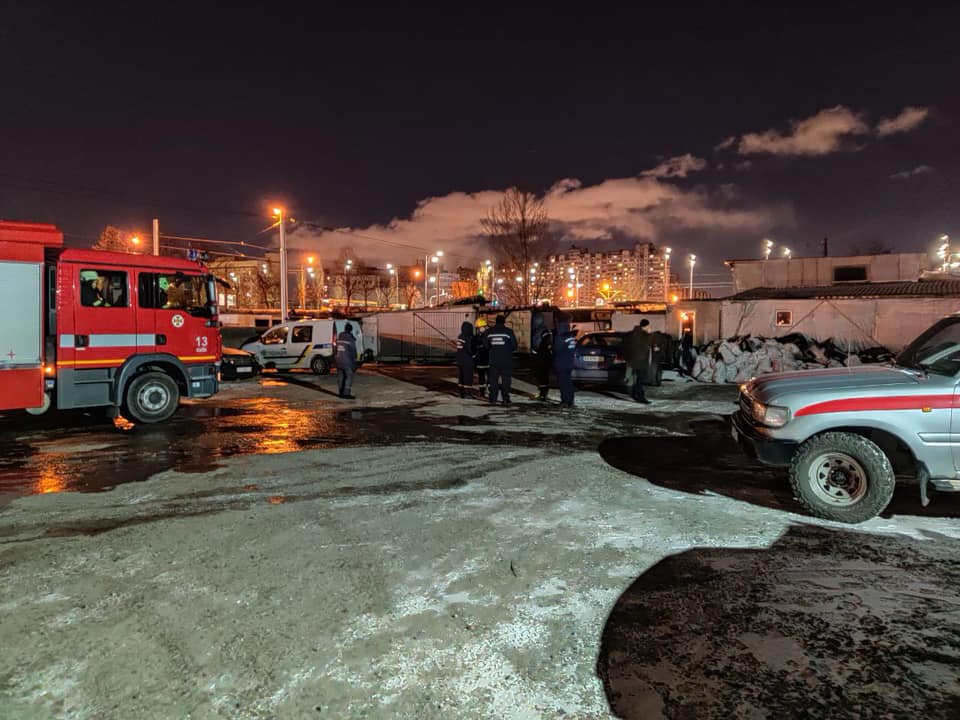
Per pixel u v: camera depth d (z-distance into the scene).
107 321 9.46
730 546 4.64
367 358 23.27
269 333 19.98
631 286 143.38
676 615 3.55
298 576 4.06
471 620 3.49
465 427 9.88
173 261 10.23
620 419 10.66
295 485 6.32
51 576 4.05
